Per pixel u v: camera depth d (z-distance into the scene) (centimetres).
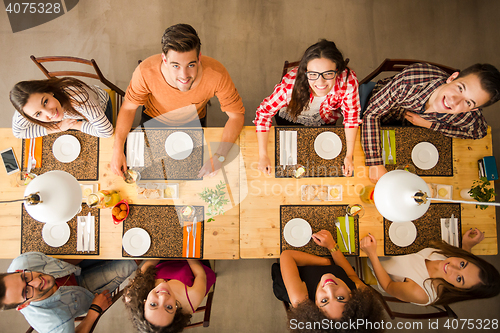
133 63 266
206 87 152
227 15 269
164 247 172
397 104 163
